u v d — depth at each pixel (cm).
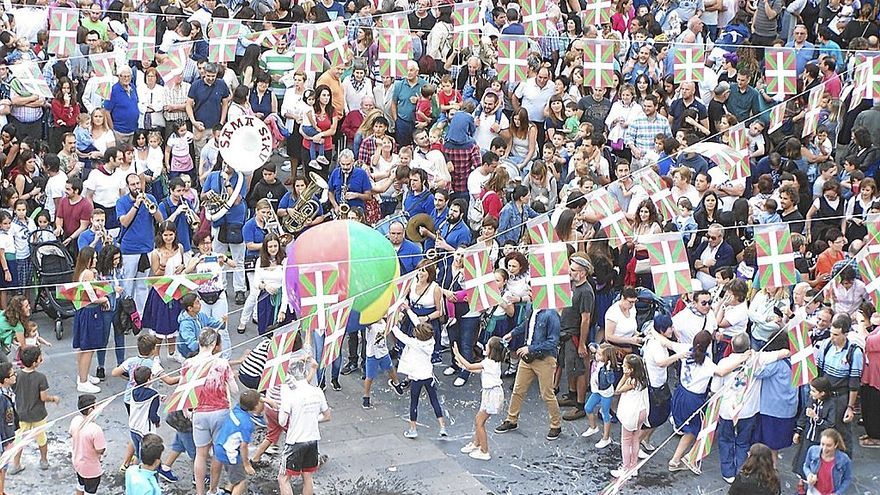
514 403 2955
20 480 2672
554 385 3112
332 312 2525
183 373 2553
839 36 4797
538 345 2881
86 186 3497
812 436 2681
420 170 3497
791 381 2678
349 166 3581
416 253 3195
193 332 2962
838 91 3944
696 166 3625
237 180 3488
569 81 4225
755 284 3070
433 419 3025
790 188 3469
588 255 3083
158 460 2364
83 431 2484
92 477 2492
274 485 2691
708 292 3022
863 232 3444
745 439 2722
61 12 3762
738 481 2417
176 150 3831
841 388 2794
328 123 3978
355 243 2878
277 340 2477
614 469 2808
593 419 2948
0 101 3853
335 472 2758
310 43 3606
